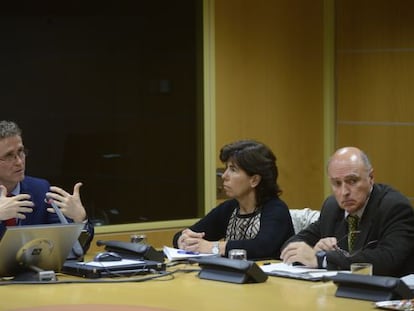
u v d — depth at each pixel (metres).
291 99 6.50
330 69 6.59
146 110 6.00
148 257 3.91
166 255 4.28
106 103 5.85
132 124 5.95
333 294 3.25
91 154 5.79
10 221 4.18
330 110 6.61
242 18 6.26
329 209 4.23
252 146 4.52
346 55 6.56
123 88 5.91
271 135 6.43
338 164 4.00
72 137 5.71
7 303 3.13
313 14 6.55
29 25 5.52
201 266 3.68
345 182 3.97
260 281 3.52
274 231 4.36
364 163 3.99
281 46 6.44
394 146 6.36
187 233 4.36
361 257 3.75
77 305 3.07
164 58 6.05
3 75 5.43
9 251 3.57
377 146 6.44
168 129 6.08
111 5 5.84
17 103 5.48
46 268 3.70
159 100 6.05
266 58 6.38
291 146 6.52
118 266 3.69
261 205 4.53
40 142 5.58
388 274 3.78
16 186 4.28
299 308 3.00
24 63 5.50
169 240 6.05
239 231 4.52
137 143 5.97
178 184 6.13
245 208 4.55
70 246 3.72
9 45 5.45
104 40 5.82
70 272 3.76
